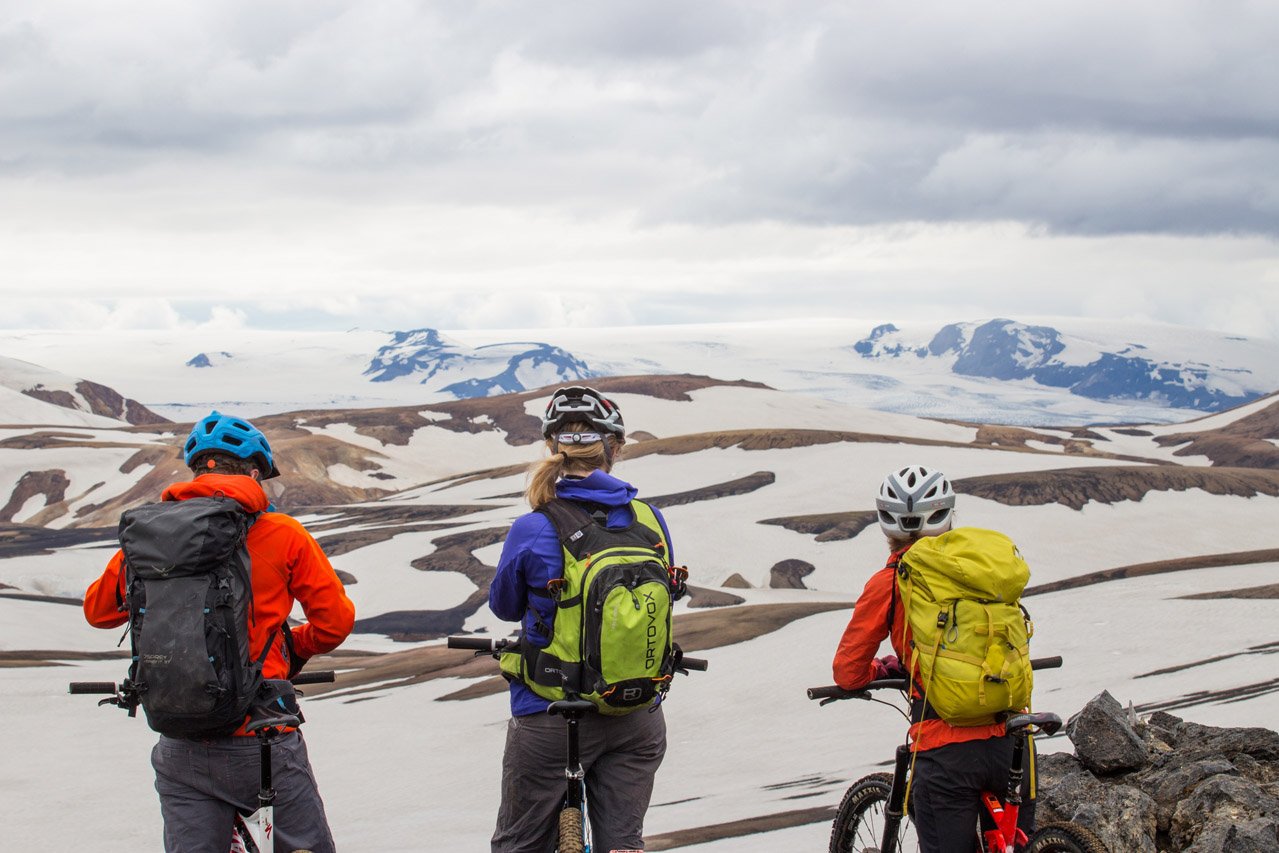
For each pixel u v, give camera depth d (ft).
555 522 18.20
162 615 16.58
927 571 18.57
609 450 19.31
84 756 145.48
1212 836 24.98
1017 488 513.45
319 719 180.86
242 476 18.13
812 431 640.99
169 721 16.74
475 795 115.55
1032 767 18.86
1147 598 255.09
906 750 20.08
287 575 17.88
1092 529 464.24
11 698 196.03
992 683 18.03
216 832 17.76
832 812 61.93
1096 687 142.10
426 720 171.94
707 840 56.08
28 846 95.61
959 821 19.03
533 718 18.60
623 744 18.76
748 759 123.13
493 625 358.84
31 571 440.86
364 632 359.66
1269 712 96.43
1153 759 29.30
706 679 188.55
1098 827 26.68
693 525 459.32
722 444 621.72
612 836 18.84
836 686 20.29
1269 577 300.20
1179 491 522.06
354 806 115.55
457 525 492.95
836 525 450.30
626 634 17.17
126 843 96.12
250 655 17.29
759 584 389.39
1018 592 18.39
